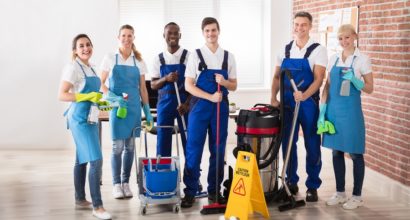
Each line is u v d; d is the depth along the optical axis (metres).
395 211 4.21
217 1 7.02
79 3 6.48
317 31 6.16
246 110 4.28
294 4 6.90
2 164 5.84
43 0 6.44
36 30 6.48
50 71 6.55
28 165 5.80
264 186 4.36
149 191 4.14
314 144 4.41
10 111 6.59
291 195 4.28
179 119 4.67
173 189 4.18
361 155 4.27
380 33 4.71
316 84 4.25
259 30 7.16
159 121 4.68
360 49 5.11
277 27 6.96
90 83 3.96
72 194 4.70
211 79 4.13
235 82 4.27
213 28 4.10
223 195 4.44
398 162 4.46
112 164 4.55
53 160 6.05
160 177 4.13
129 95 4.44
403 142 4.37
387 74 4.62
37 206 4.37
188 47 7.04
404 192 4.35
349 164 5.17
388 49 4.58
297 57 4.35
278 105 4.59
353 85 4.14
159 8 6.93
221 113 4.18
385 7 4.61
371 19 4.87
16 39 6.48
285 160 4.27
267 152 4.22
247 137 4.25
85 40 3.94
